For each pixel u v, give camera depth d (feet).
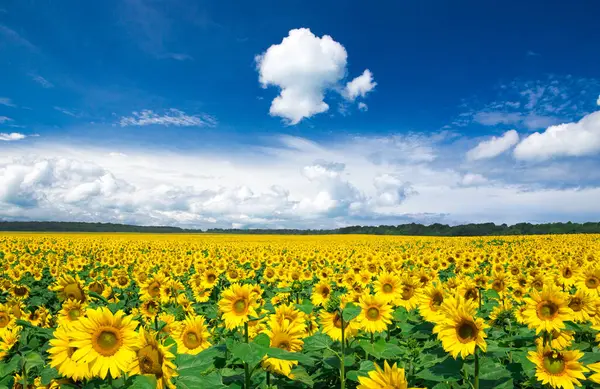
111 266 80.33
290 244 179.42
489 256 75.15
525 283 35.65
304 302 30.86
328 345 19.22
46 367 14.78
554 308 17.62
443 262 67.21
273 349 13.58
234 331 24.29
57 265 75.46
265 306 25.49
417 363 18.28
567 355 15.37
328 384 19.04
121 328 12.25
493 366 16.37
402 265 69.67
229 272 51.75
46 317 28.60
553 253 82.69
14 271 61.31
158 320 29.63
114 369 11.80
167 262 78.69
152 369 11.85
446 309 15.33
